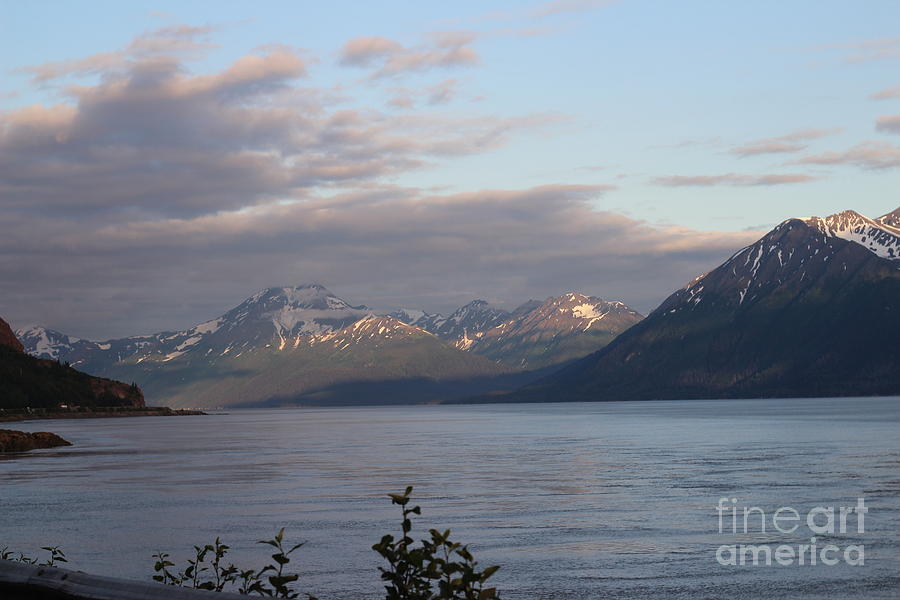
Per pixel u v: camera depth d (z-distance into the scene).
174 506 48.81
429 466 75.62
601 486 55.56
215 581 28.64
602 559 31.67
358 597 26.61
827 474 60.31
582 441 114.75
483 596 9.42
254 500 51.06
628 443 107.19
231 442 130.88
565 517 41.91
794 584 27.56
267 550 34.53
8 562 11.18
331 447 111.94
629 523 39.69
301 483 61.22
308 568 30.94
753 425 155.88
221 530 39.75
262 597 9.36
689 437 118.88
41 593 10.54
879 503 44.72
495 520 41.25
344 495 52.91
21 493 57.03
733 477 59.62
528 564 30.94
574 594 26.67
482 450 99.19
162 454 100.38
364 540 36.34
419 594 9.62
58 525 42.12
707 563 30.78
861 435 113.75
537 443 111.94
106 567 31.69
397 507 46.53
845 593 26.38
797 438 110.06
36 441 116.81
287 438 144.75
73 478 68.44
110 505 49.72
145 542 36.94
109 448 114.81
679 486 54.53
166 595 9.82
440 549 33.06
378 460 84.81
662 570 29.77
